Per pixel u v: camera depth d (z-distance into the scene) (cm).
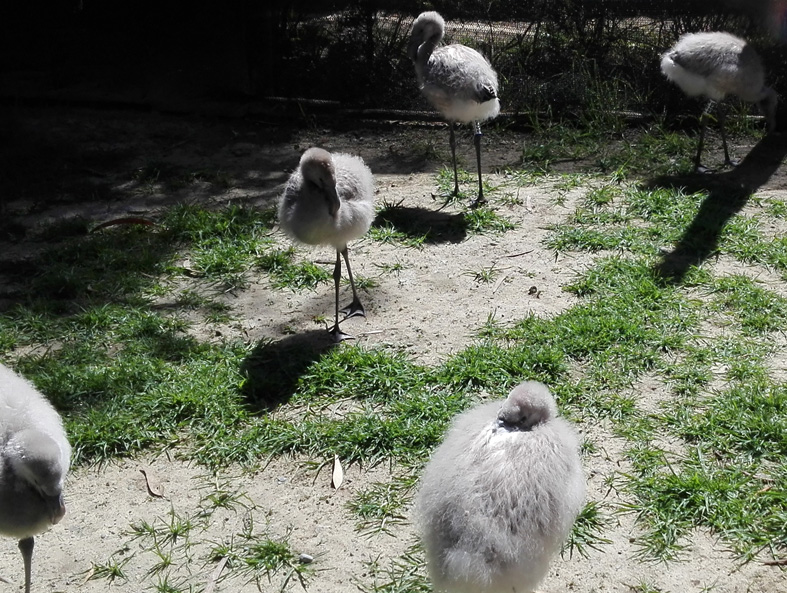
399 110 323
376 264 217
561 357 171
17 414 115
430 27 251
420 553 129
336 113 324
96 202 258
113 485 146
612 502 137
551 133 302
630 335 178
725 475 140
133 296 204
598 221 235
